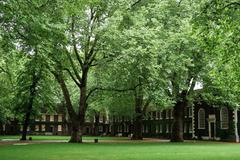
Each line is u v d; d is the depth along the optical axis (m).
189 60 43.12
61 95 69.94
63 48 27.00
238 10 19.14
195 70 47.31
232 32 19.80
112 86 45.09
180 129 53.38
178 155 26.09
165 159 22.77
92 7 40.84
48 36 22.06
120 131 101.62
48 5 22.83
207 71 45.94
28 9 20.50
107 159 22.38
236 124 60.62
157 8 44.75
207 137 68.19
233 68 23.16
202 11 19.81
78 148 33.00
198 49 43.59
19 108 54.97
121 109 61.66
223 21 19.44
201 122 70.44
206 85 48.72
